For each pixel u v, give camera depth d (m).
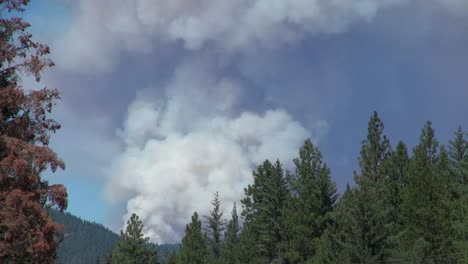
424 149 62.91
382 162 72.75
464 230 50.53
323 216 71.25
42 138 19.33
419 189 58.47
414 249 52.75
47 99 19.11
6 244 17.09
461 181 65.75
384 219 57.03
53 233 18.28
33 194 17.48
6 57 18.75
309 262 59.06
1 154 18.33
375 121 74.62
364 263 52.22
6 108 18.89
